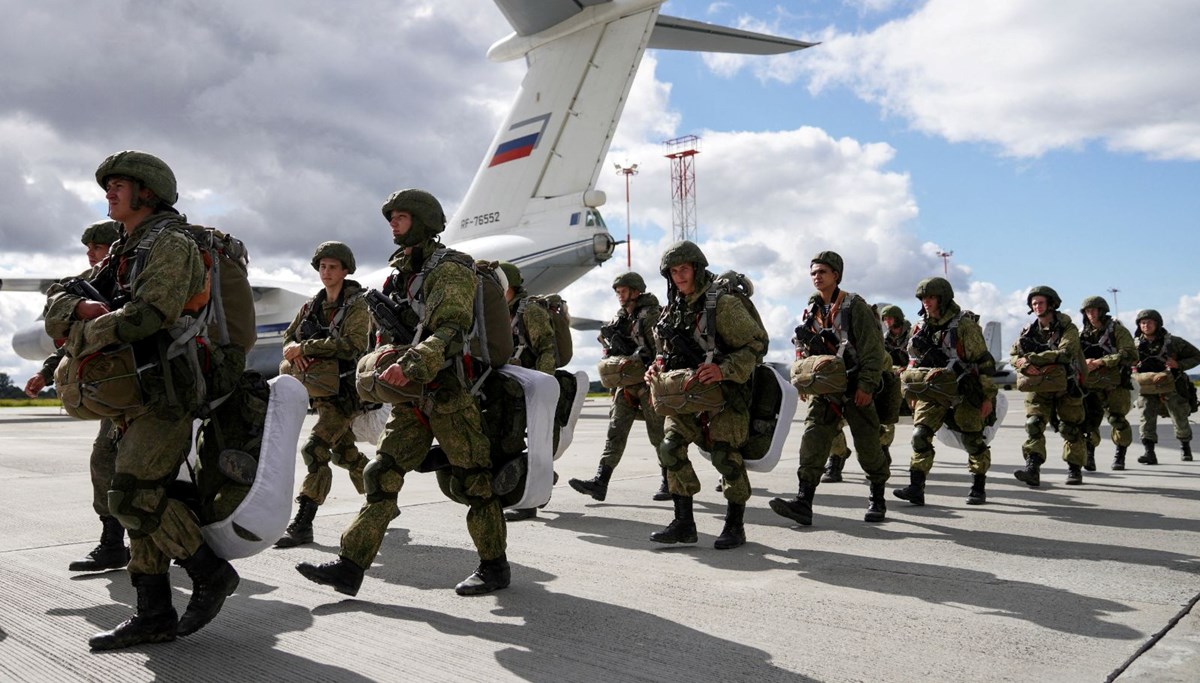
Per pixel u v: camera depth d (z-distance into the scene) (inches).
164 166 101.0
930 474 297.7
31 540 170.9
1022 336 254.7
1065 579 133.5
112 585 134.4
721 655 97.7
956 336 216.1
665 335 159.8
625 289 225.6
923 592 126.6
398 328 118.6
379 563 151.0
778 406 164.2
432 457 128.5
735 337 153.5
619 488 257.6
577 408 180.1
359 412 177.0
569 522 196.9
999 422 229.0
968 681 87.7
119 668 94.7
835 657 96.5
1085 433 261.7
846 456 276.8
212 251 104.4
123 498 94.4
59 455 354.9
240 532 99.9
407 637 106.0
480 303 125.6
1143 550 156.8
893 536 175.3
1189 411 338.3
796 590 128.8
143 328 90.4
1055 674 89.1
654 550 162.1
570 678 90.5
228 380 101.9
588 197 634.2
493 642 103.7
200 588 102.7
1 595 127.8
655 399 160.7
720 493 247.8
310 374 167.5
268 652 100.3
